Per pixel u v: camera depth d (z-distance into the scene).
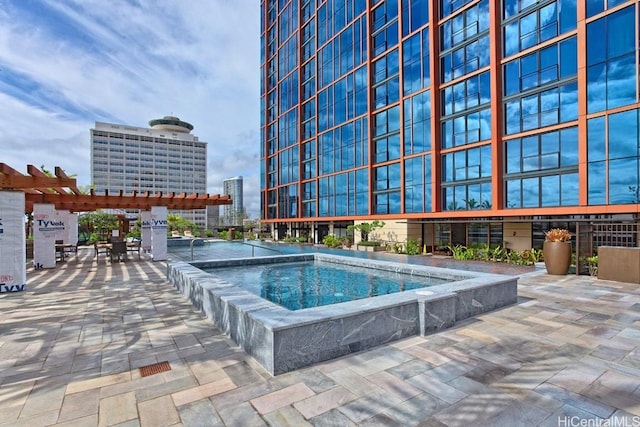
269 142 35.84
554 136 13.50
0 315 5.57
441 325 4.79
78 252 17.05
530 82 14.24
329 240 24.38
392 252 19.78
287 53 31.95
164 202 15.08
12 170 7.82
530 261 13.04
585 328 4.87
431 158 17.97
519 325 5.02
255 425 2.56
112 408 2.81
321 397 2.96
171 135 78.44
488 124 15.66
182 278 7.22
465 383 3.21
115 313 5.68
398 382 3.23
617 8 11.59
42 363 3.70
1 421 2.63
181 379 3.31
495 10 15.24
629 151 11.35
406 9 19.55
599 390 3.08
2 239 7.45
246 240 32.53
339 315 3.85
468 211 16.12
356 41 23.41
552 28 13.52
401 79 19.75
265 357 3.52
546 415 2.70
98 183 69.88
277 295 7.57
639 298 6.79
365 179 22.52
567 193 13.08
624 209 11.34
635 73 11.25
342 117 24.78
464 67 16.75
